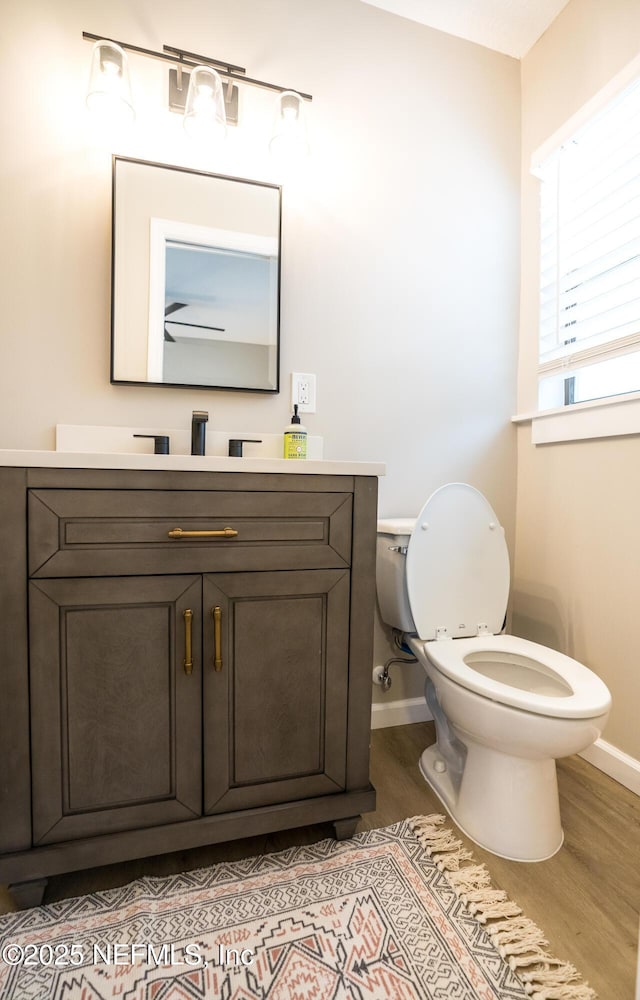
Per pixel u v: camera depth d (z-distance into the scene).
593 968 0.83
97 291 1.36
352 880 1.01
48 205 1.32
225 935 0.88
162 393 1.43
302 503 1.05
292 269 1.55
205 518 0.98
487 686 1.08
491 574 1.49
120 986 0.79
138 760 0.96
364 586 1.10
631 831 1.18
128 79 1.28
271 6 1.52
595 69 1.52
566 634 1.62
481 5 1.63
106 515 0.92
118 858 0.94
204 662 0.99
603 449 1.48
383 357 1.67
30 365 1.31
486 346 1.82
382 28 1.65
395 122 1.67
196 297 1.44
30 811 0.90
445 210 1.75
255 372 1.50
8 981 0.80
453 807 1.23
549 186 1.74
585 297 1.60
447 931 0.90
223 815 1.01
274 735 1.04
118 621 0.94
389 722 1.70
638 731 1.35
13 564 0.88
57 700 0.91
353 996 0.78
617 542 1.43
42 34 1.31
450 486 1.44
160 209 1.40
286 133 1.44
